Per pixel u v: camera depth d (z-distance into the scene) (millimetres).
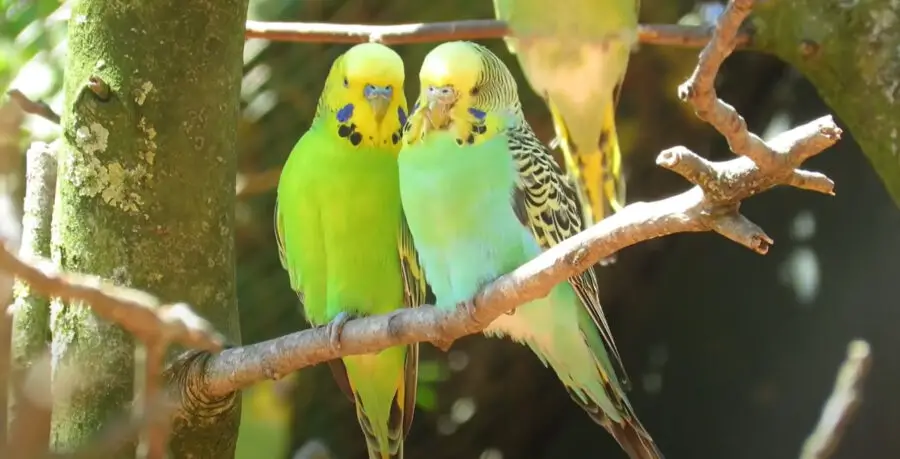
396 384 5941
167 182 4816
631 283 11133
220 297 4984
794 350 10391
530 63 7883
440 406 10570
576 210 6461
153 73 4773
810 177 3568
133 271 4785
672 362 11086
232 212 5066
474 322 4590
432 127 5609
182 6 4773
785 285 10594
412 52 9125
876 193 10211
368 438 6098
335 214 5730
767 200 10828
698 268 11062
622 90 10094
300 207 5816
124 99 4762
